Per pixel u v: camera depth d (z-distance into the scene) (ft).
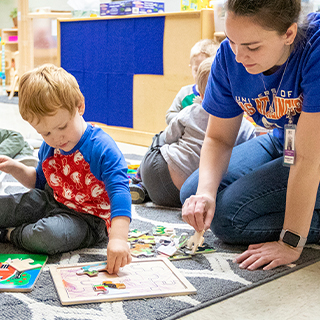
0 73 16.96
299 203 3.31
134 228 4.21
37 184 4.12
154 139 5.33
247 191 3.69
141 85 8.44
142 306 2.71
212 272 3.26
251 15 2.60
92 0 10.27
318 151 3.10
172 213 4.77
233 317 2.64
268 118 3.65
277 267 3.37
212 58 4.70
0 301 2.72
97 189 3.65
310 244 3.92
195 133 4.95
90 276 3.05
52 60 14.07
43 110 3.19
